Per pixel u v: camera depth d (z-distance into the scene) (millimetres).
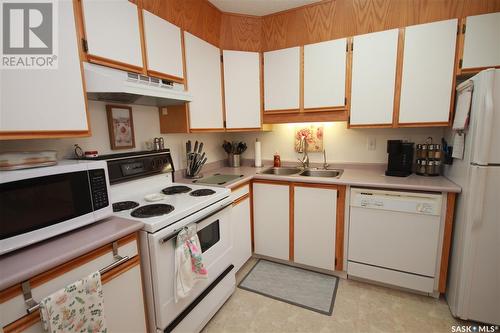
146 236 1160
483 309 1491
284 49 2219
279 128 2719
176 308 1298
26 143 1250
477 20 1622
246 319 1643
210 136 2670
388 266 1847
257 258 2443
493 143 1349
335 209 1968
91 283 917
